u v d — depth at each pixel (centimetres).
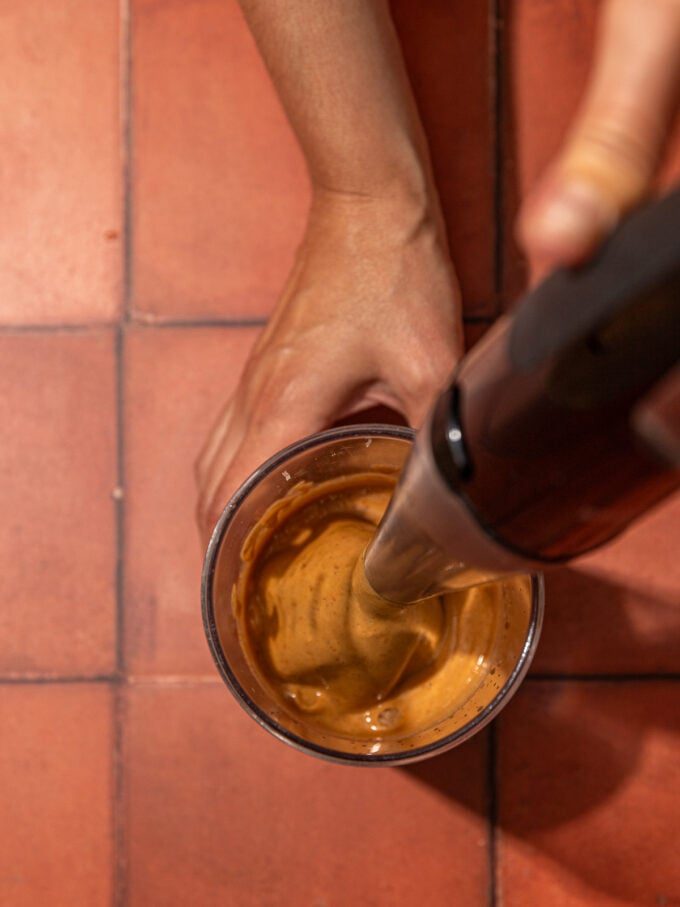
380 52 39
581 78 47
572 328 14
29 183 47
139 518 46
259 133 47
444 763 46
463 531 18
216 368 47
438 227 42
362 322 40
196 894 46
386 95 39
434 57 47
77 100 48
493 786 46
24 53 48
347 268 40
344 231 40
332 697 33
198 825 46
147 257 47
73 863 46
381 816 46
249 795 46
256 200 47
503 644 31
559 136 47
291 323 41
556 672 46
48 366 47
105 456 47
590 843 45
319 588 32
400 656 32
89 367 47
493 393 16
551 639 46
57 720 46
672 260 13
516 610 30
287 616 33
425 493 18
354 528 34
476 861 46
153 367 47
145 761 46
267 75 47
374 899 45
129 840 46
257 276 47
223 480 40
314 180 41
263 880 45
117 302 47
